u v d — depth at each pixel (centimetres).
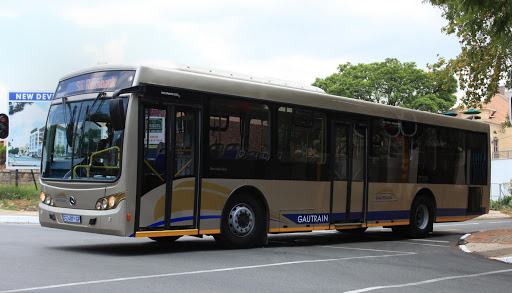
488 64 1808
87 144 1059
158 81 1055
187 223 1093
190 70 1173
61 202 1073
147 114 1041
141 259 959
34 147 2852
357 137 1457
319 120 1357
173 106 1077
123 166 1002
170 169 1066
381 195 1514
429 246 1429
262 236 1227
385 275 884
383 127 1531
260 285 743
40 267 827
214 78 1150
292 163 1284
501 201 3866
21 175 2980
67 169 1077
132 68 1043
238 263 944
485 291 783
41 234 1438
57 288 669
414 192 1625
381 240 1584
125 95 1027
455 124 1788
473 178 1852
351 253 1180
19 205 2325
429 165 1681
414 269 970
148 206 1032
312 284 768
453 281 857
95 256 982
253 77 1308
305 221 1309
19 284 688
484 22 1175
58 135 1110
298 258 1045
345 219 1413
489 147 1925
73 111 1093
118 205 1000
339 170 1401
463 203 1809
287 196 1270
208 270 850
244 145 1191
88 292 652
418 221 1658
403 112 1599
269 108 1246
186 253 1068
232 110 1176
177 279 762
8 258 914
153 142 1045
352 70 5778
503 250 1281
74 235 1445
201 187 1112
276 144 1254
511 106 1234
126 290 672
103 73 1077
